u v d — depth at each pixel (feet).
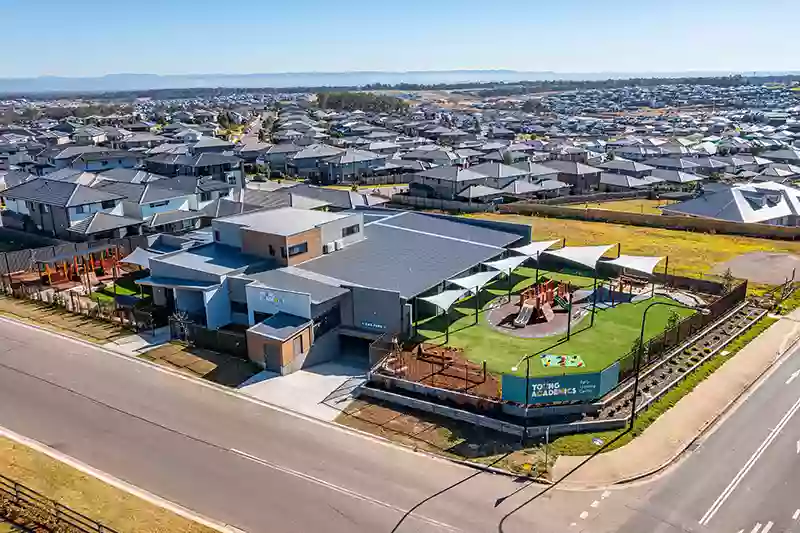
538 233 318.04
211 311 183.73
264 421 137.28
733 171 483.10
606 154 569.64
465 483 114.42
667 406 139.54
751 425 131.75
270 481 115.44
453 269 201.87
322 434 131.85
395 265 202.69
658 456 121.29
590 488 112.16
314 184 486.38
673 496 109.40
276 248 198.49
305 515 105.81
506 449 125.08
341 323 182.19
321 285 181.78
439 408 139.54
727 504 107.04
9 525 101.04
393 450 125.49
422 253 216.13
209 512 106.52
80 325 192.75
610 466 118.32
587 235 311.88
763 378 152.56
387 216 264.72
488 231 248.73
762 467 117.29
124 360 168.35
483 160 528.22
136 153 494.59
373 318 177.27
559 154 540.93
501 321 190.60
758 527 101.60
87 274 229.66
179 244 238.07
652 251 276.62
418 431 132.67
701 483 112.88
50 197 286.46
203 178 344.90
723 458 120.26
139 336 184.03
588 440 127.13
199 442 128.88
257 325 166.09
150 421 137.18
